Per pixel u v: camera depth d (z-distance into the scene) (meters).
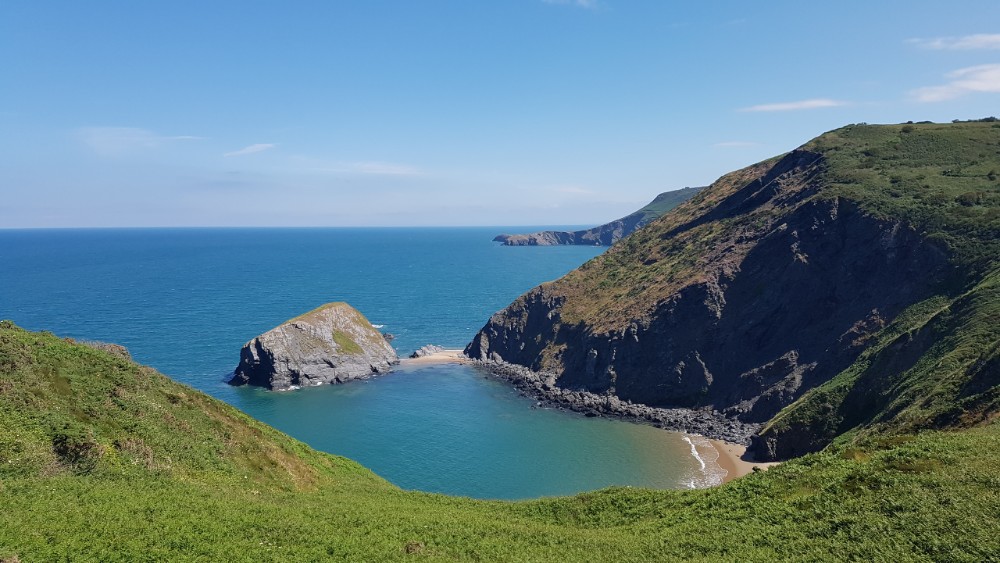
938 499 25.34
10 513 21.70
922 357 66.12
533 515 41.09
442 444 85.12
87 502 24.42
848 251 101.19
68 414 31.03
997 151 113.25
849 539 24.44
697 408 101.75
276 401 106.25
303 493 37.38
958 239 87.81
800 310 101.44
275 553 23.70
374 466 76.75
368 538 27.69
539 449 83.44
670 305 112.81
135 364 41.72
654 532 31.44
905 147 123.31
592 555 27.56
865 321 91.19
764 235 116.44
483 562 26.36
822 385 82.69
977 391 47.81
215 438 38.03
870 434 55.97
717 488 37.34
